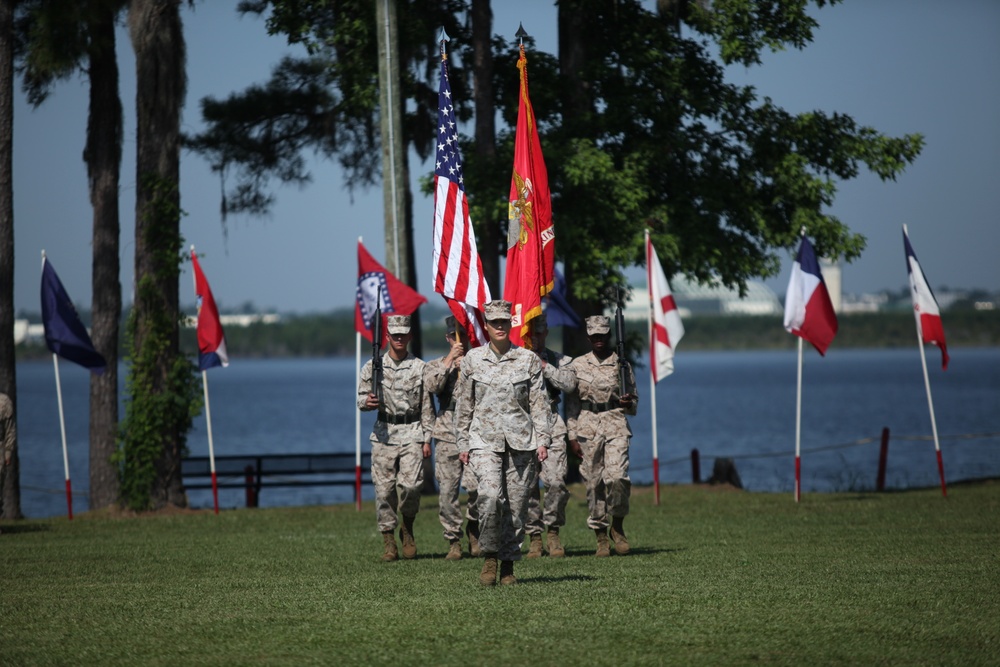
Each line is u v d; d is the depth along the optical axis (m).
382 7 51.75
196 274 51.84
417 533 40.88
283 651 20.02
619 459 31.59
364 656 19.53
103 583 28.16
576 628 21.31
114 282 54.81
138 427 50.50
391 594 25.42
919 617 22.00
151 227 50.75
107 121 54.19
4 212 51.59
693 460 61.09
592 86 60.81
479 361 26.47
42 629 22.12
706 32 59.72
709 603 23.55
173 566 31.41
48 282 48.97
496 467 26.17
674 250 57.06
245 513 50.09
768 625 21.41
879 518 41.06
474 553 32.94
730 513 44.50
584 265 56.53
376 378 31.52
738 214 60.97
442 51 38.03
